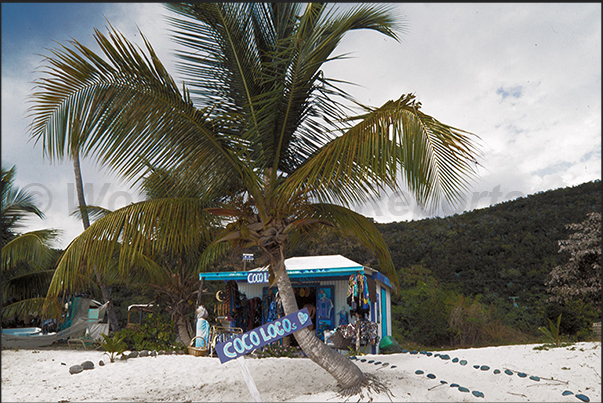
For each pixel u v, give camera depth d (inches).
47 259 522.6
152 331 485.4
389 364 330.3
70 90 221.1
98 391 303.1
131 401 277.3
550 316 773.3
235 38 241.3
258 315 525.3
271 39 257.4
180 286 601.0
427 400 237.5
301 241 311.1
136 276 571.2
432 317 826.8
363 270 448.8
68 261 237.5
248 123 249.4
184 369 347.9
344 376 249.0
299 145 278.2
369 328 442.9
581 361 298.8
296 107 254.7
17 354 417.4
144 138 233.1
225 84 254.2
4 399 288.4
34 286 549.0
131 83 227.1
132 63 221.8
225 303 501.4
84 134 225.0
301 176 220.4
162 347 472.7
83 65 217.0
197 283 626.5
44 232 507.5
